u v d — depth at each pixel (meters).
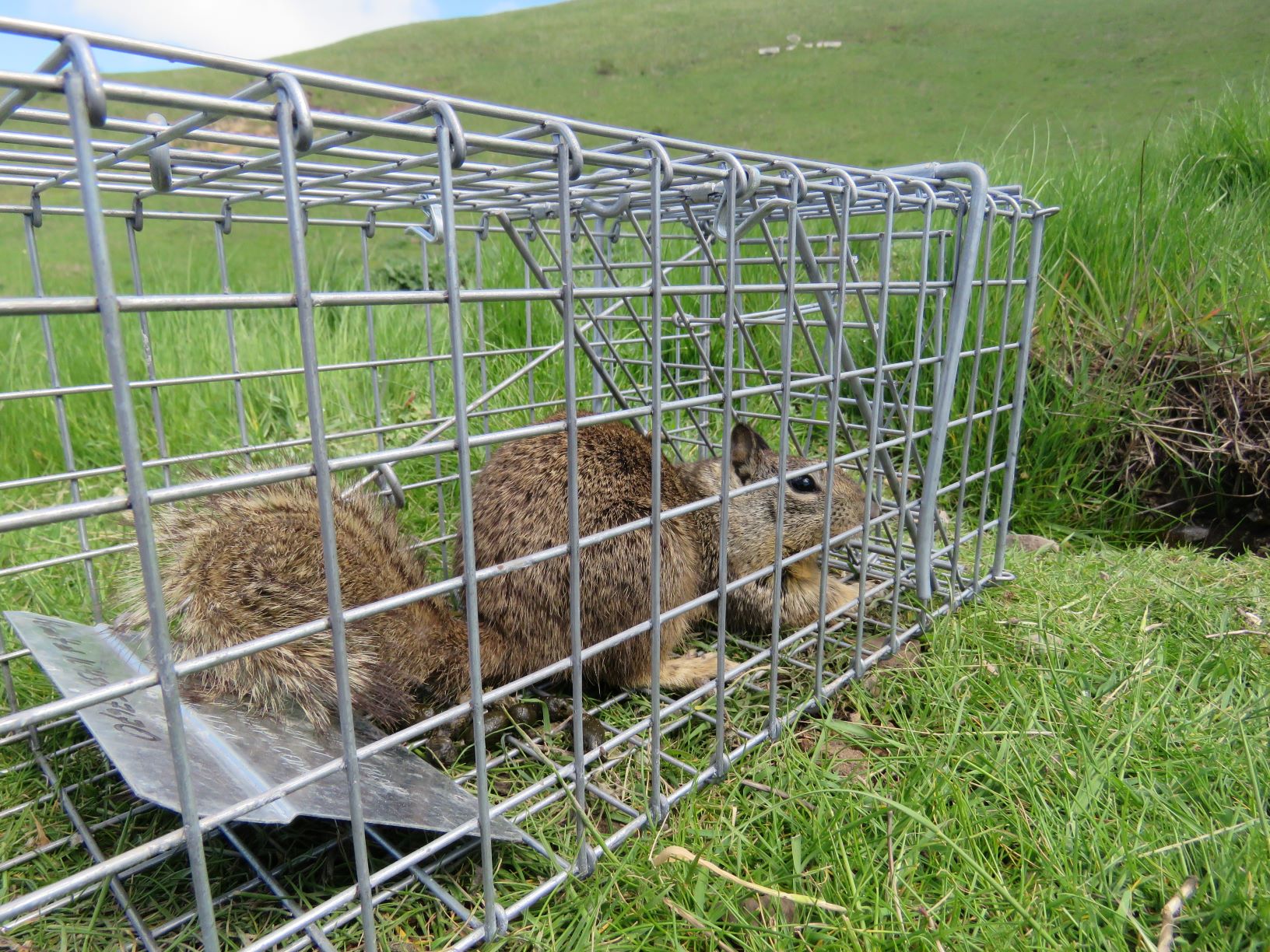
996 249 0.46
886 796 0.21
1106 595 0.31
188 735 0.19
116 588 0.27
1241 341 0.41
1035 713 0.23
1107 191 0.53
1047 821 0.20
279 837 0.19
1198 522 0.41
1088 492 0.42
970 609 0.31
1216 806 0.20
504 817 0.19
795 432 0.46
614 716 0.26
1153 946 0.16
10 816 0.20
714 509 0.33
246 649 0.13
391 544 0.25
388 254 1.01
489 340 0.57
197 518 0.23
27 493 0.42
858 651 0.26
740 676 0.27
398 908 0.18
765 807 0.21
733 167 0.18
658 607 0.19
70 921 0.17
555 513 0.26
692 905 0.18
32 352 0.57
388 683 0.22
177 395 0.50
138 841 0.20
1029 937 0.17
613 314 0.43
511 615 0.26
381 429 0.30
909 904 0.18
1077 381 0.42
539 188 0.24
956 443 0.44
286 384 0.51
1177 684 0.25
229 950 0.17
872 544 0.35
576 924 0.17
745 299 0.57
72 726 0.23
